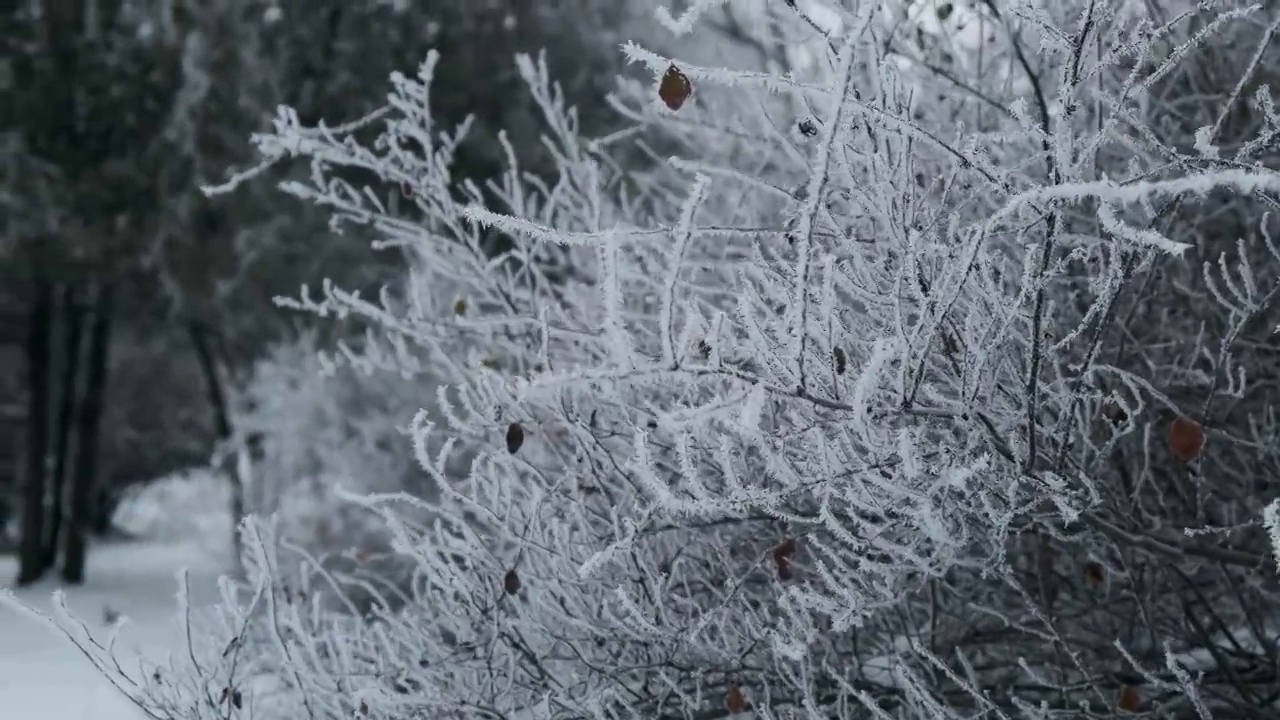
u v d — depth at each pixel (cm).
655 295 244
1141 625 253
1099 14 161
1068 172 159
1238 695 243
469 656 252
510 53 821
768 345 168
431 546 241
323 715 262
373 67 845
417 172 304
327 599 538
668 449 234
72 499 1192
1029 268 165
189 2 927
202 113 912
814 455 186
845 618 180
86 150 964
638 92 337
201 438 1638
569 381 135
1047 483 177
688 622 228
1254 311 205
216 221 933
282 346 771
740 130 299
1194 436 162
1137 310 254
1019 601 267
